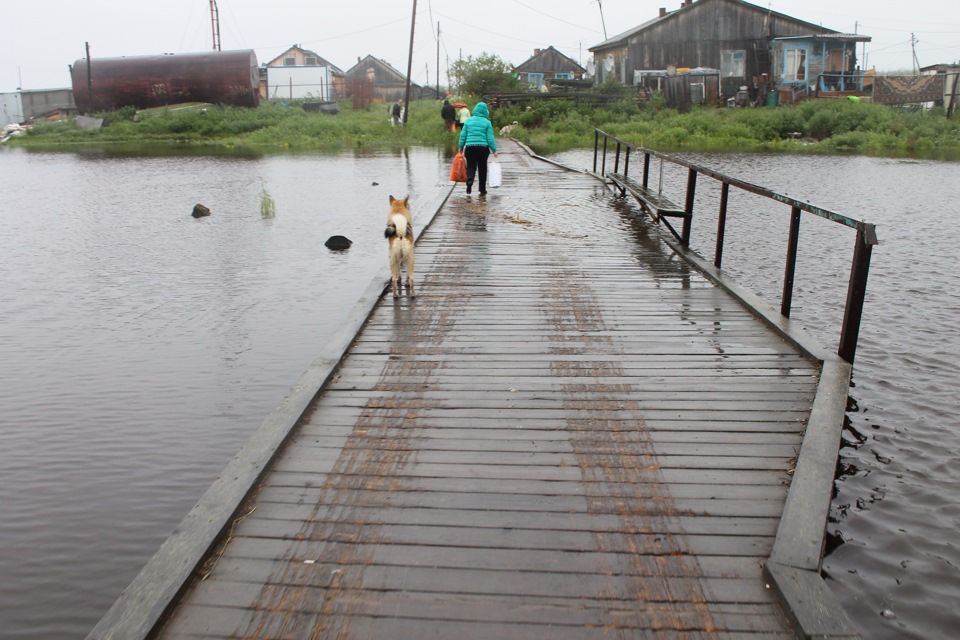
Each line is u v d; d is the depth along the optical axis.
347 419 4.72
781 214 15.16
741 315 6.84
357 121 42.16
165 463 5.30
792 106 40.03
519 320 6.73
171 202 17.69
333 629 2.89
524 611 2.97
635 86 42.75
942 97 40.59
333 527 3.54
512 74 43.59
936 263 10.80
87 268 11.14
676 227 13.58
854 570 3.81
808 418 4.64
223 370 7.04
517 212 12.58
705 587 3.10
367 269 10.96
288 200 17.66
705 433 4.47
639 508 3.68
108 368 7.10
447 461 4.16
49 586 3.99
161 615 2.91
